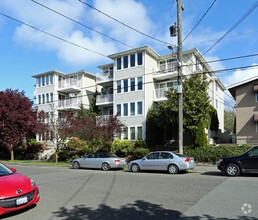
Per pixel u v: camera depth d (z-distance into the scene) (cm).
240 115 2341
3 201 566
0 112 2470
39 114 2570
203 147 1892
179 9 1662
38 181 1166
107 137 2080
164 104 2098
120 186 986
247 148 1773
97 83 3219
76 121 2261
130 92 2808
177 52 1700
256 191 824
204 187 921
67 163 2238
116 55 2923
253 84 2320
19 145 3141
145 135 2636
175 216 578
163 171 1527
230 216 567
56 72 3678
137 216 586
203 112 1928
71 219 573
